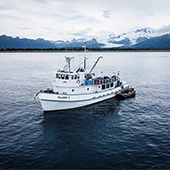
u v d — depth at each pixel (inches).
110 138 1402.6
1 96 2549.2
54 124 1637.6
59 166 1079.0
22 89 2984.7
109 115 1860.2
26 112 1923.0
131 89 2662.4
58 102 1891.0
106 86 2310.5
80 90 2018.9
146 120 1739.7
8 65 7185.0
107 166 1082.1
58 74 1977.1
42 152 1214.3
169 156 1169.4
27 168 1058.1
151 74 4692.4
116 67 6250.0
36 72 5118.1
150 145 1296.8
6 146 1270.9
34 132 1485.0
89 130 1533.0
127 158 1154.0
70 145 1306.6
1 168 1053.2
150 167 1071.0
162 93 2755.9
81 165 1089.4
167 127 1583.4
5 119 1736.0
